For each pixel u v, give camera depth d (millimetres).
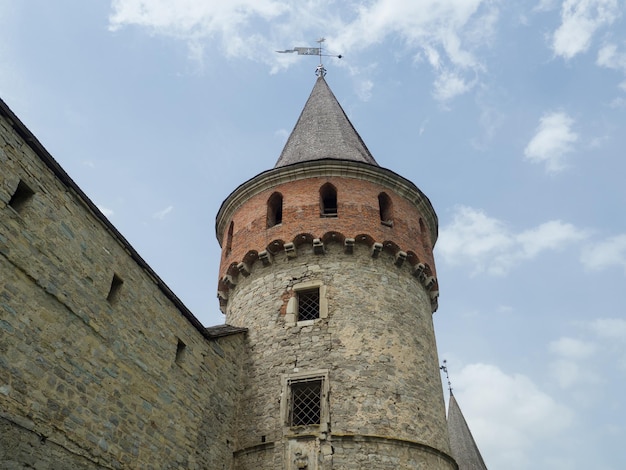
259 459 15797
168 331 14797
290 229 19859
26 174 10828
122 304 13102
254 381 17516
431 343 19219
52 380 10523
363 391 16328
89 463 10992
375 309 18234
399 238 20219
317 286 18688
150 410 13266
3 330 9656
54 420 10352
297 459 15312
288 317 18281
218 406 16281
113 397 12102
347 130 26266
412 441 15742
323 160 21047
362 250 19578
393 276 19484
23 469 9484
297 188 21031
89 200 12414
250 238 20656
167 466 13391
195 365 15727
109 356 12273
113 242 13227
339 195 20625
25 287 10328
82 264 11984
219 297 21281
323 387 16406
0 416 9242
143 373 13336
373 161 25062
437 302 21500
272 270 19703
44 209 11141
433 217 23250
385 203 21750
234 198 22469
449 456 16672
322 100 28797
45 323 10633
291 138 26672
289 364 17281
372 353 17188
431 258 21812
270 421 16391
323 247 19250
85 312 11789
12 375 9656
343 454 15172
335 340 17375
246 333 18719
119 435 12008
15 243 10266
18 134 10742
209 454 15258
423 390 17266
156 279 14602
